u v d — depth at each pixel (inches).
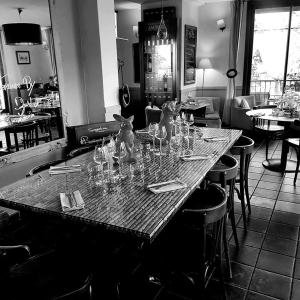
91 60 157.0
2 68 118.2
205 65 303.4
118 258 88.8
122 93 172.6
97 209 62.3
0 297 54.5
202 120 164.1
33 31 129.1
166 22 277.1
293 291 84.9
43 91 137.5
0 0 115.0
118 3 292.7
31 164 134.6
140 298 82.4
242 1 290.2
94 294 80.7
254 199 143.5
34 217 101.9
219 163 115.6
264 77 335.9
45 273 62.4
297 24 292.8
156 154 99.7
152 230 53.4
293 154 215.8
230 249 104.8
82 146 129.2
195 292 83.4
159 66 293.9
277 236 112.4
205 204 84.7
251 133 273.4
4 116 121.5
